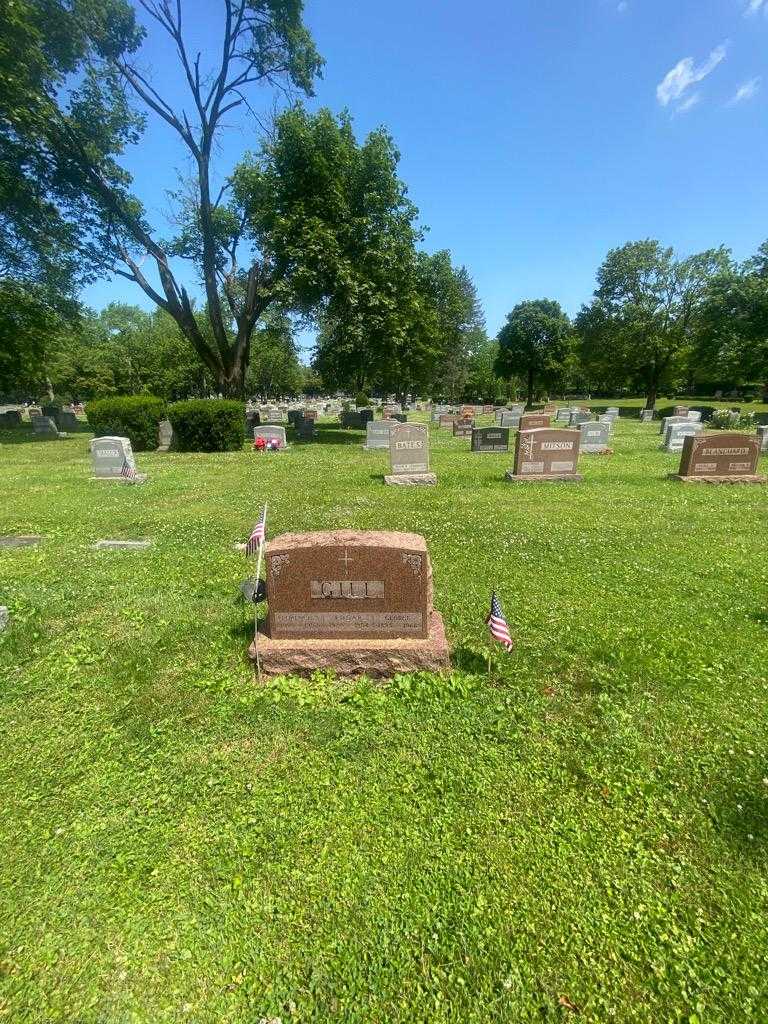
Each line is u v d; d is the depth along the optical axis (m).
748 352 36.62
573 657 4.49
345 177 21.38
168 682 4.17
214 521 9.13
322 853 2.67
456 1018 2.01
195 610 5.47
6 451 19.50
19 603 5.57
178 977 2.14
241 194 22.98
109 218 22.56
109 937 2.29
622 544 7.66
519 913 2.38
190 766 3.27
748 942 2.26
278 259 21.39
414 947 2.24
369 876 2.55
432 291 45.44
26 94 17.45
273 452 19.62
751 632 4.91
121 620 5.26
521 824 2.84
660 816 2.89
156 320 74.00
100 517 9.45
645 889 2.49
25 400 69.38
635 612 5.38
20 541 8.02
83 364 61.78
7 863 2.62
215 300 23.58
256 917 2.37
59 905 2.42
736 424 26.55
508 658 4.47
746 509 9.91
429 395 73.19
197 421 19.61
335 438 25.25
